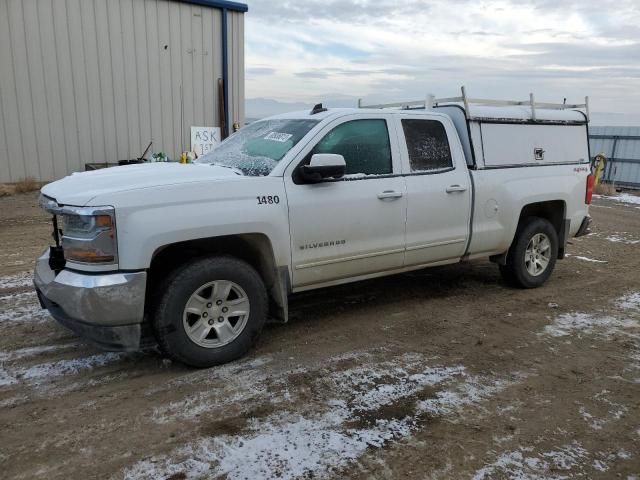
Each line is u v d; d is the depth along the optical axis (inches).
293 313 213.0
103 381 151.5
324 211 177.3
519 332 197.3
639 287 263.0
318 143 179.3
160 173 157.9
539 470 115.1
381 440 124.6
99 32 550.3
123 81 573.3
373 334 192.1
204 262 155.2
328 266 183.3
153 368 160.2
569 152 257.6
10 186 517.7
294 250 173.5
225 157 194.9
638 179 783.7
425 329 198.1
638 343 189.0
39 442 121.3
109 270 141.9
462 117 222.7
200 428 128.2
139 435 124.8
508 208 230.4
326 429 128.6
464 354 176.1
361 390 148.9
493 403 143.6
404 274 274.4
